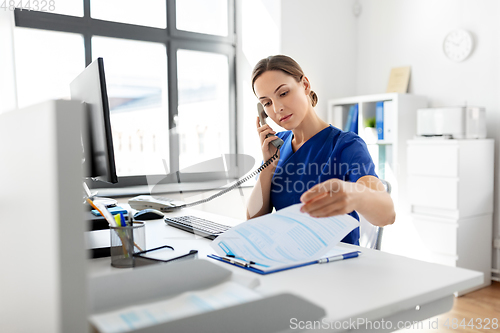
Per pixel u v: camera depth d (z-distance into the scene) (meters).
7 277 0.57
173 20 3.14
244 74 3.43
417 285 0.75
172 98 3.16
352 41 3.93
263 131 1.30
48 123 0.44
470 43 3.05
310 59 3.63
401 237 3.08
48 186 0.45
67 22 2.69
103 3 2.86
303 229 0.93
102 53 2.88
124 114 2.97
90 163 1.27
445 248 2.79
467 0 3.09
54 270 0.44
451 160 2.72
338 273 0.83
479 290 2.81
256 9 3.41
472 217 2.82
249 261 0.89
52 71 2.67
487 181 2.89
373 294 0.70
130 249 0.91
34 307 0.49
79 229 0.45
